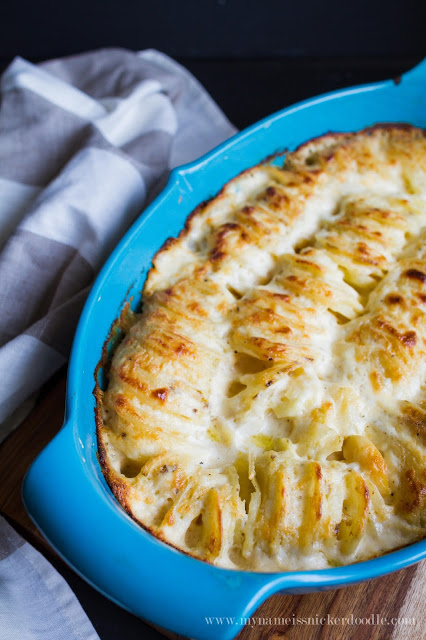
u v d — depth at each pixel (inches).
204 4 45.4
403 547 22.5
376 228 27.8
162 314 26.0
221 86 42.4
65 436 22.2
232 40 44.4
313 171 30.0
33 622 24.8
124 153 32.1
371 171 30.1
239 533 22.5
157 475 23.4
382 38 44.3
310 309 25.7
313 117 31.3
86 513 21.2
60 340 28.3
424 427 23.5
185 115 36.7
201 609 19.8
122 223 31.1
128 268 26.9
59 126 33.1
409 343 24.8
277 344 24.8
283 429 24.4
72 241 30.5
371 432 24.0
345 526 22.5
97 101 34.4
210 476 23.2
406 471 23.2
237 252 27.4
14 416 28.7
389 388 24.4
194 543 22.6
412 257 27.3
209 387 24.8
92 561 20.6
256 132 30.2
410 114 32.0
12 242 29.8
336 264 27.0
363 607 23.6
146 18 45.1
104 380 25.8
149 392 24.3
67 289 29.8
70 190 30.5
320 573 20.5
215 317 26.0
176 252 28.2
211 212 29.3
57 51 44.0
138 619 26.4
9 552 25.4
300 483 22.6
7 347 27.7
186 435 24.1
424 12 44.9
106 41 44.4
